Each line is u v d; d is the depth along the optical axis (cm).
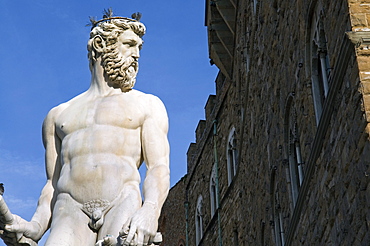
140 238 658
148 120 779
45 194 768
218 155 3612
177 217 4622
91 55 805
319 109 1473
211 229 3588
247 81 2677
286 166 1803
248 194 2666
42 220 748
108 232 696
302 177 1673
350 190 1113
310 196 1461
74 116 769
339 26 1197
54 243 691
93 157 736
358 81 1070
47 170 783
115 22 802
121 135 755
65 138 762
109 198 717
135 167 752
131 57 796
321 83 1480
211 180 3738
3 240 708
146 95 807
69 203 722
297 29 1625
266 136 2158
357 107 1070
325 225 1317
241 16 2956
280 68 1892
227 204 3284
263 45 2253
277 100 1944
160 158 763
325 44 1405
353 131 1090
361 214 1049
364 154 1034
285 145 1809
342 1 1175
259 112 2336
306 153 1531
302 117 1584
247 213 2692
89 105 776
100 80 797
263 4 2253
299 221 1608
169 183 753
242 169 2884
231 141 3347
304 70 1543
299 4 1596
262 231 2277
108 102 774
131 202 715
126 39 795
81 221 712
